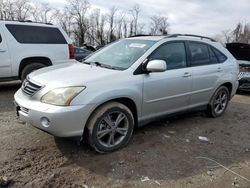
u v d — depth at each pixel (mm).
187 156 4266
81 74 4160
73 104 3734
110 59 4898
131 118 4375
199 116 6328
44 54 8391
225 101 6477
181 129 5398
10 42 7840
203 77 5570
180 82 5059
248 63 9703
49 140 4496
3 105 6477
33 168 3682
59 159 3936
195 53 5551
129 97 4277
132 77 4363
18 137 4578
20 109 4207
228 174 3820
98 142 4055
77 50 14938
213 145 4758
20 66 8086
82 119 3814
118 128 4270
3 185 3297
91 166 3801
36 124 3842
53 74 4242
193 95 5445
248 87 9375
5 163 3752
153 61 4410
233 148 4695
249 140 5102
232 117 6469
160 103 4812
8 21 7973
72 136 3811
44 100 3811
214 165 4043
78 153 4125
